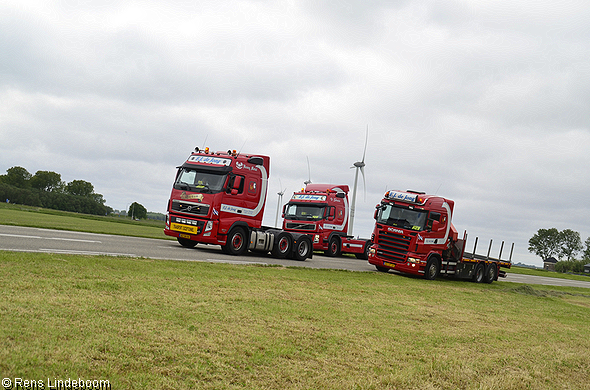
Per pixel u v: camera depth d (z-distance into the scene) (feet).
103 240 51.39
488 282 77.36
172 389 13.03
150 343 16.38
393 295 39.63
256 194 61.05
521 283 87.71
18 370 12.37
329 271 52.85
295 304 28.14
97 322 17.67
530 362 23.08
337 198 91.20
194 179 57.47
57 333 15.62
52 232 53.06
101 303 20.71
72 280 24.66
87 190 372.38
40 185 353.31
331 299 32.24
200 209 55.88
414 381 17.17
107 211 368.89
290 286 35.53
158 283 27.81
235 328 20.38
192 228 55.67
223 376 14.69
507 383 18.85
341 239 91.97
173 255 46.11
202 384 13.76
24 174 351.05
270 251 63.82
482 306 41.45
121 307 20.62
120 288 24.63
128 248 46.11
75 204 346.74
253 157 60.49
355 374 16.93
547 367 22.75
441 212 65.82
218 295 27.12
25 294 20.07
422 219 63.82
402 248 63.93
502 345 25.72
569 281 130.93
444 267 67.77
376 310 30.58
